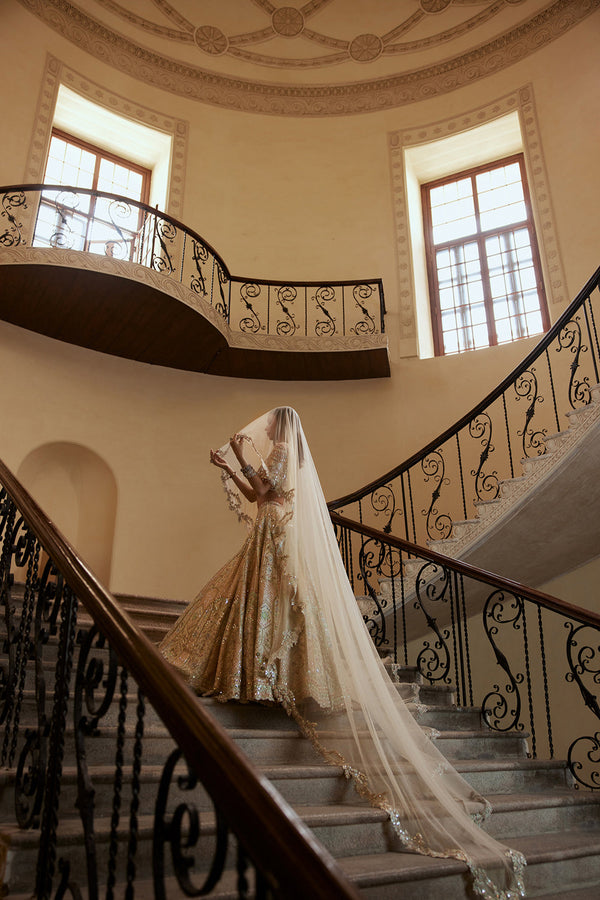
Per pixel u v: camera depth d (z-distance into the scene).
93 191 7.48
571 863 2.83
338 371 8.59
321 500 3.78
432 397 8.46
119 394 8.14
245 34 10.24
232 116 10.09
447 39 10.09
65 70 9.06
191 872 2.22
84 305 7.39
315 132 10.18
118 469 7.83
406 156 9.97
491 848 2.58
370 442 8.42
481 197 9.77
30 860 2.06
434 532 7.83
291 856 1.12
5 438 7.27
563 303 8.23
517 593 4.12
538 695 6.55
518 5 9.66
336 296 9.19
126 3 9.67
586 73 8.97
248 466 3.65
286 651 3.18
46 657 3.38
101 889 2.04
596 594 6.50
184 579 7.70
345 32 10.28
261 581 3.32
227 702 3.18
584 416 5.25
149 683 1.64
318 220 9.60
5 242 7.49
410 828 2.63
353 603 3.46
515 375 6.10
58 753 2.06
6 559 3.08
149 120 9.55
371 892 2.24
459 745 3.73
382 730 2.93
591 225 8.31
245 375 8.66
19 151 8.31
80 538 7.83
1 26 8.69
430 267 9.70
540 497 5.43
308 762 3.01
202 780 1.34
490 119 9.56
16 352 7.60
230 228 9.41
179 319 7.60
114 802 1.82
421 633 6.81
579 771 6.20
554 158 8.91
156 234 7.77
